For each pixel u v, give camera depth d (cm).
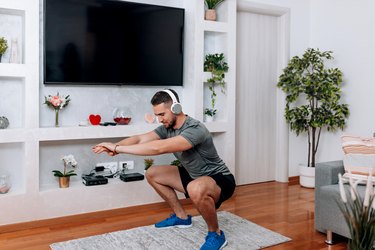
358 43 410
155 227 296
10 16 313
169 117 252
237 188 431
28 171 299
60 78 324
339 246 265
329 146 446
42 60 325
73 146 347
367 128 402
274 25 456
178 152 261
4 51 304
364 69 404
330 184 276
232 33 395
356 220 139
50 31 315
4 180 301
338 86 427
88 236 281
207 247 249
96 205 328
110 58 345
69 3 321
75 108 345
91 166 356
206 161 262
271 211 344
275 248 261
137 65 359
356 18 411
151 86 381
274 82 462
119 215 335
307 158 472
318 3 455
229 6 391
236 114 436
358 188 260
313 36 464
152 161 374
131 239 272
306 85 412
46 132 304
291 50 459
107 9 339
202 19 374
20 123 322
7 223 292
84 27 330
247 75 441
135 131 345
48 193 307
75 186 324
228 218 321
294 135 468
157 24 365
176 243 265
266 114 459
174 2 387
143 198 350
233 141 401
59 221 311
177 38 378
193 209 349
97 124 340
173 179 287
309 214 335
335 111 429
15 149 322
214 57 389
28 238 278
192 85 377
